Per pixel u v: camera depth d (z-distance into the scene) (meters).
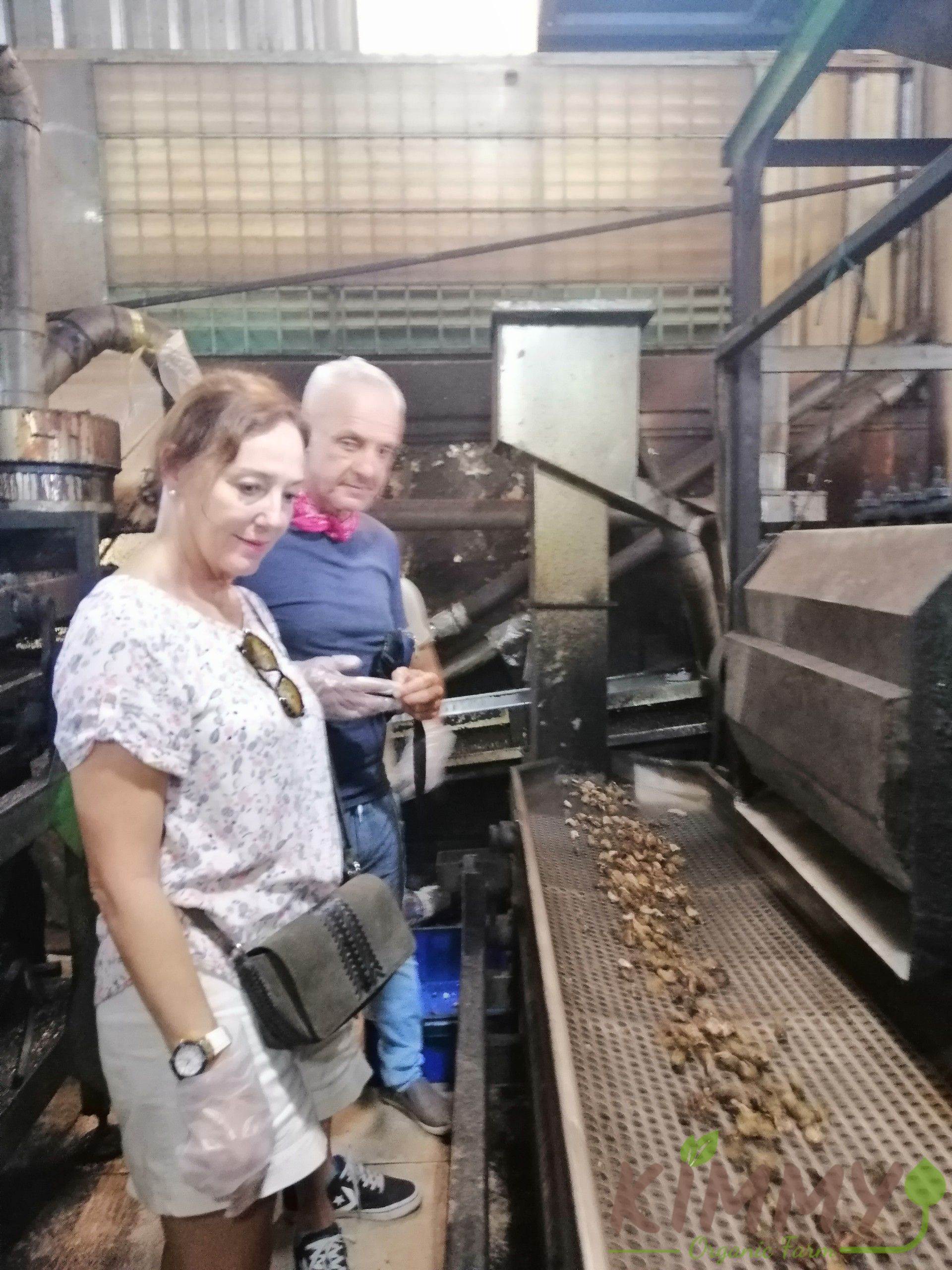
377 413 1.52
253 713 1.00
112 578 0.99
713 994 1.46
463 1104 1.52
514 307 2.37
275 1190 1.06
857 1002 1.41
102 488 2.54
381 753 1.75
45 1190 1.79
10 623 1.67
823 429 3.60
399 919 1.17
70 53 3.44
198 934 1.01
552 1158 1.15
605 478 2.47
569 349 2.42
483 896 2.29
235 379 0.99
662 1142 1.10
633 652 3.70
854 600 1.54
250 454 0.96
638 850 2.05
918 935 1.24
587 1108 1.15
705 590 3.05
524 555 3.68
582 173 3.59
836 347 2.49
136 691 0.91
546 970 1.42
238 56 3.46
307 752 1.10
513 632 3.46
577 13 2.58
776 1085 1.20
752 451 2.48
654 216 3.23
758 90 2.33
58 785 1.70
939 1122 1.13
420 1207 1.71
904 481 3.64
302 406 1.56
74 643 0.93
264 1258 1.10
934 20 1.68
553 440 2.45
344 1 3.49
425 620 2.00
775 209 3.61
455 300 3.65
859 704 1.34
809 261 3.62
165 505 1.03
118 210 3.54
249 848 1.03
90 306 3.06
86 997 1.79
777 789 2.00
